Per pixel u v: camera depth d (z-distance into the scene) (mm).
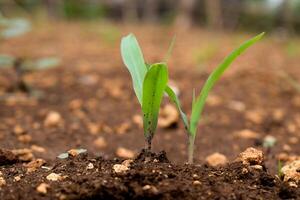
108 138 800
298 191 560
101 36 2070
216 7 2857
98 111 928
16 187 542
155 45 1937
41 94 1013
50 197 519
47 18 2672
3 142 738
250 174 570
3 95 977
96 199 521
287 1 3203
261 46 2250
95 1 3203
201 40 2193
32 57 1445
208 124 888
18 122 841
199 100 593
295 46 2178
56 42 1856
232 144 793
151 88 559
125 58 586
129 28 2510
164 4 3545
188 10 2975
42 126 831
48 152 718
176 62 1525
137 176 533
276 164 715
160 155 581
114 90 1074
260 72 1389
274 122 911
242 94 1125
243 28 3525
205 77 1300
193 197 521
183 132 840
